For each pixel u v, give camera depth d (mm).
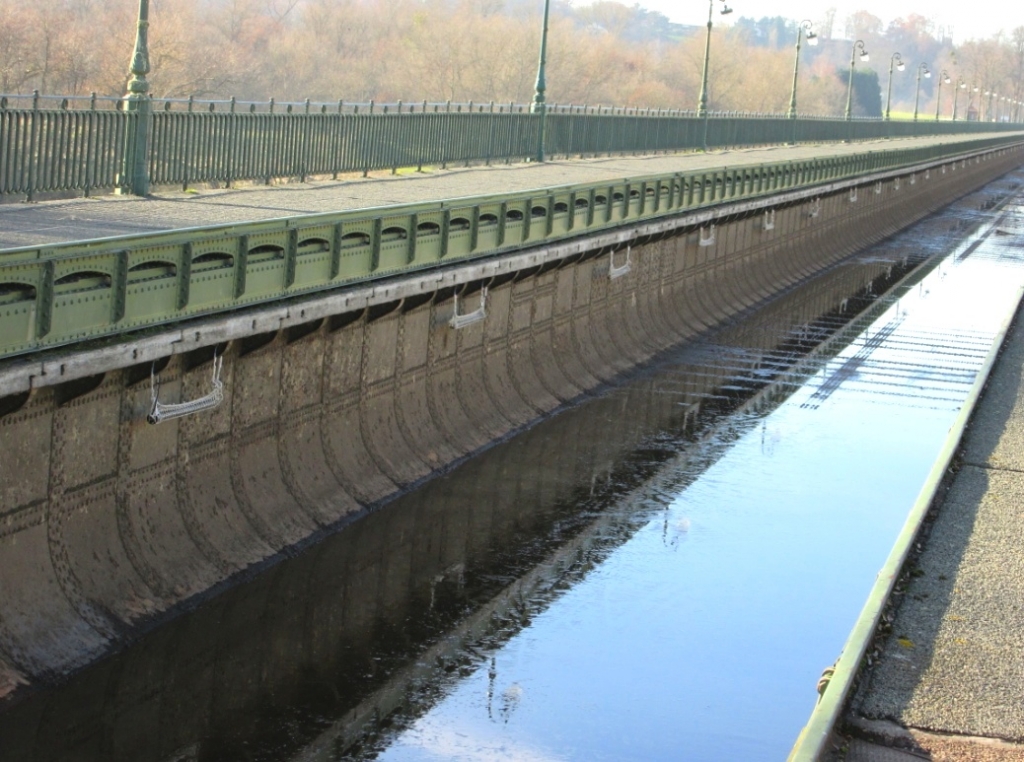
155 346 15391
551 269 28797
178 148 24594
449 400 25453
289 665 16438
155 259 15195
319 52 74500
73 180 21688
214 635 16609
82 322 14234
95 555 16016
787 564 21359
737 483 25609
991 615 12336
